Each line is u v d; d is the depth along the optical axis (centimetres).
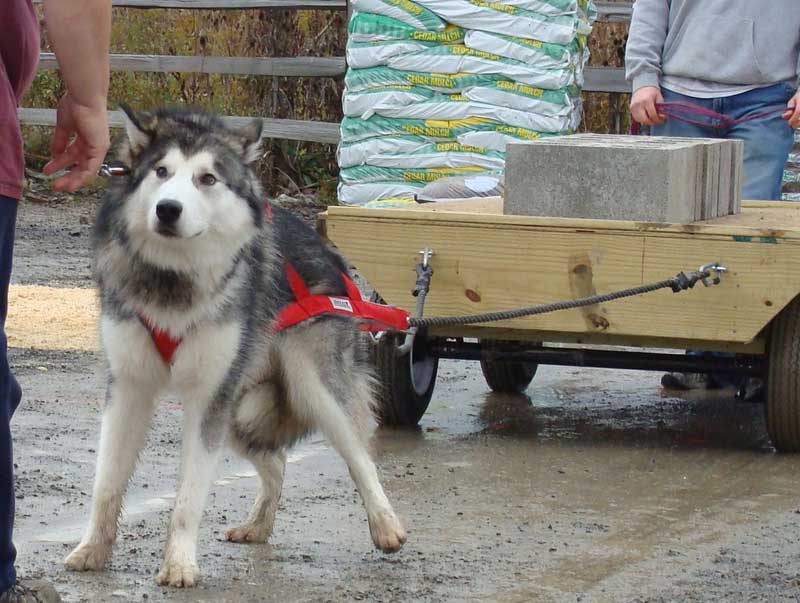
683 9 831
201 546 511
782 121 823
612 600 452
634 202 662
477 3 1209
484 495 589
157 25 1839
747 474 632
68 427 684
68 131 406
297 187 1681
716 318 632
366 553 505
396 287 674
